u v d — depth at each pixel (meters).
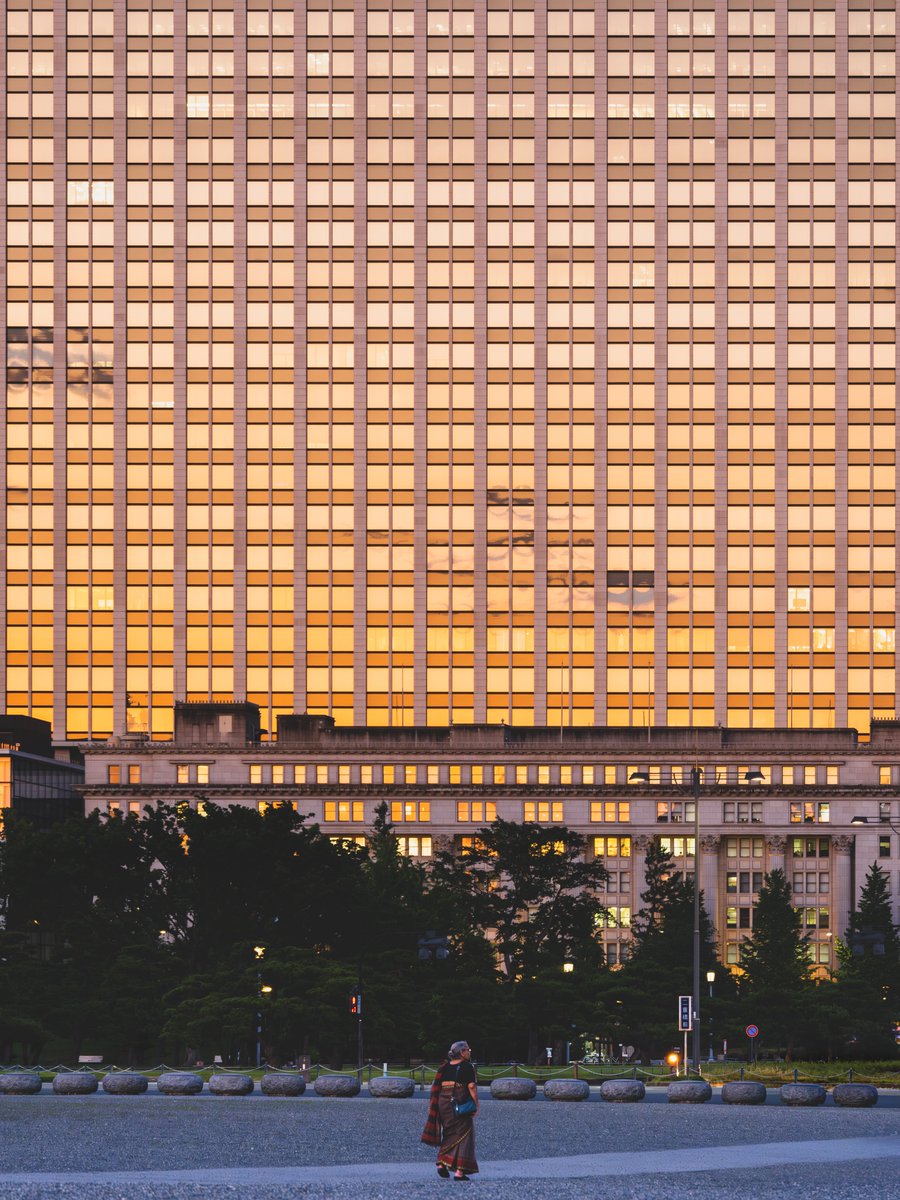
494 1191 62.72
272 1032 184.62
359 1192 62.09
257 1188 63.03
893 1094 133.00
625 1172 70.00
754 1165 73.19
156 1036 197.62
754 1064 170.25
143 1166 71.69
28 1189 62.09
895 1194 63.81
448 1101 66.31
